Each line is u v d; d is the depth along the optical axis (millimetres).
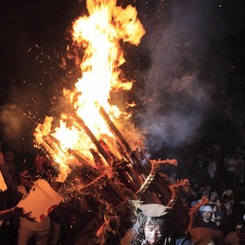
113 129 3936
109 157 3904
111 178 3816
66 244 5750
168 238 3090
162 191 3797
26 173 5871
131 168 3861
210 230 3498
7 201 3824
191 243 3248
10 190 3869
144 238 3125
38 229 5621
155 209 3076
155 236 3025
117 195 3830
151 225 3027
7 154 6422
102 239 3988
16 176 6332
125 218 3883
